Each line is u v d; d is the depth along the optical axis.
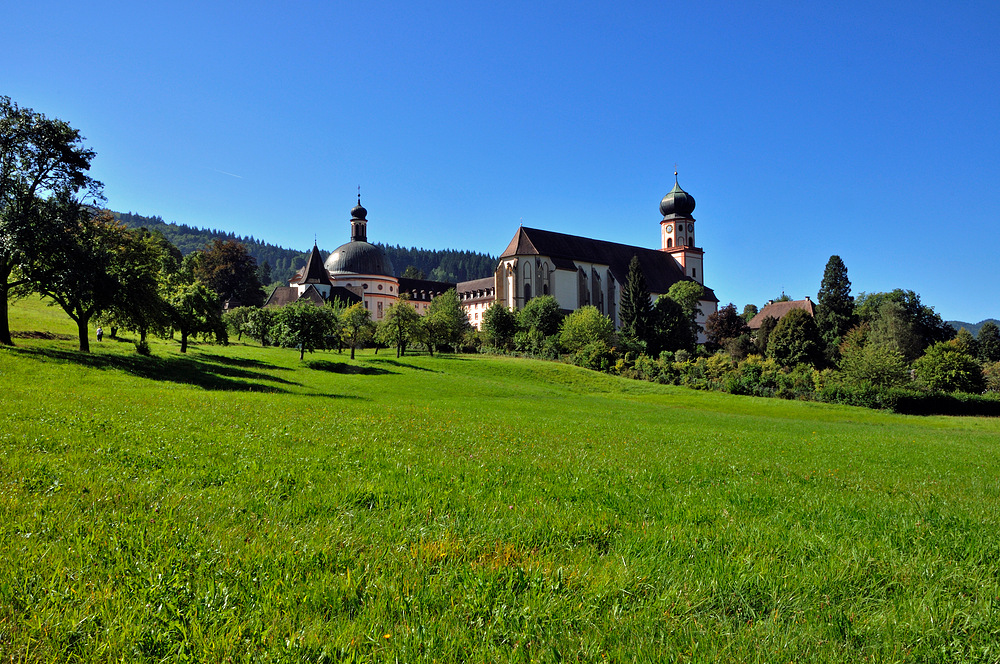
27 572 5.30
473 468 11.59
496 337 112.00
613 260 155.75
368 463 11.40
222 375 40.78
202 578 5.47
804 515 9.26
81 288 37.72
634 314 123.19
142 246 43.97
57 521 6.60
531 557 6.51
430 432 17.89
